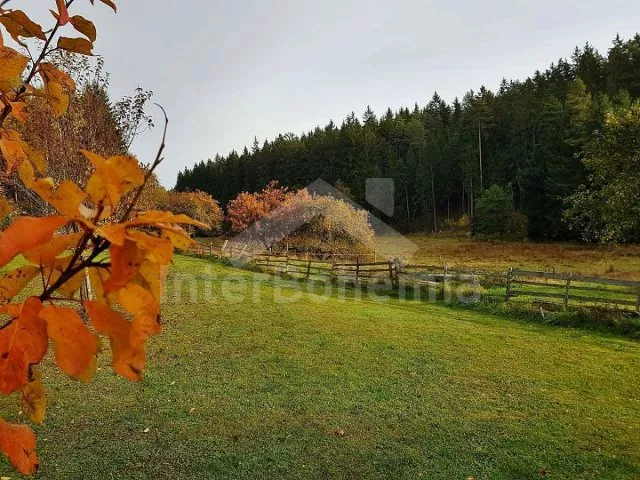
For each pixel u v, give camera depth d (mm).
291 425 5152
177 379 6445
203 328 9305
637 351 8484
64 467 4137
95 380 6195
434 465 4410
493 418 5469
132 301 496
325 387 6328
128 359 489
